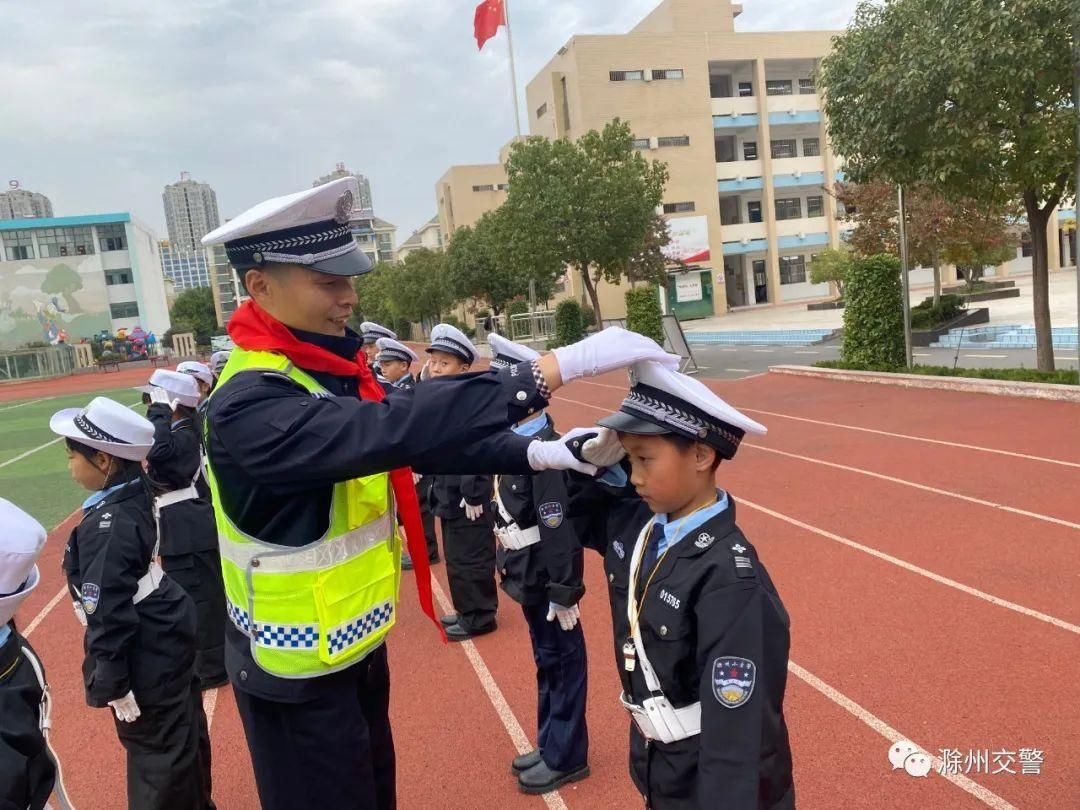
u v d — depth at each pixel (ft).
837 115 42.50
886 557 20.67
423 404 5.69
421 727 14.66
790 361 67.36
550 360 6.05
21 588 7.09
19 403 110.52
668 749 6.99
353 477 5.99
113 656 10.12
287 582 6.66
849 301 53.36
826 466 31.04
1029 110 35.73
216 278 255.50
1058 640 15.25
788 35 151.23
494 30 96.84
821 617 17.42
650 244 118.73
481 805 12.19
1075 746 11.98
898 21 38.24
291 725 6.98
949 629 16.20
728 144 160.66
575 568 11.48
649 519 7.74
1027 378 41.22
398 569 7.66
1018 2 32.99
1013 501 24.18
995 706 13.25
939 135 36.78
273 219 6.30
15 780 6.32
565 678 12.21
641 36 142.51
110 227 204.23
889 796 11.34
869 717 13.35
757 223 157.17
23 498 41.81
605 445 7.11
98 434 10.65
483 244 135.13
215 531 17.02
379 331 27.94
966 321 70.38
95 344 197.77
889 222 71.20
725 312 149.18
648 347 6.34
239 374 6.46
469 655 17.54
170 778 10.81
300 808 7.13
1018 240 89.86
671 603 6.77
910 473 28.60
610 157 84.17
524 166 84.33
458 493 17.95
